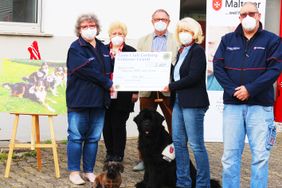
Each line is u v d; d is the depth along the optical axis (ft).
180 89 20.43
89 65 21.71
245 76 18.61
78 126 22.38
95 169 24.99
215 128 31.63
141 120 20.83
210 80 31.30
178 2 32.30
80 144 22.59
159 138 20.97
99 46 22.50
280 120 34.45
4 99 23.47
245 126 19.08
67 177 23.61
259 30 18.66
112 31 23.58
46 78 23.75
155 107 24.97
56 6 30.32
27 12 30.27
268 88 18.62
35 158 26.86
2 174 23.91
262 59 18.48
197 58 20.18
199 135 20.58
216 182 21.72
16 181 22.85
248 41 18.71
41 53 30.19
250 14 18.43
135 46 31.81
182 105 20.39
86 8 30.83
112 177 19.86
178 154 21.16
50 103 23.66
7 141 29.81
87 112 22.41
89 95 21.93
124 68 22.27
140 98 24.98
